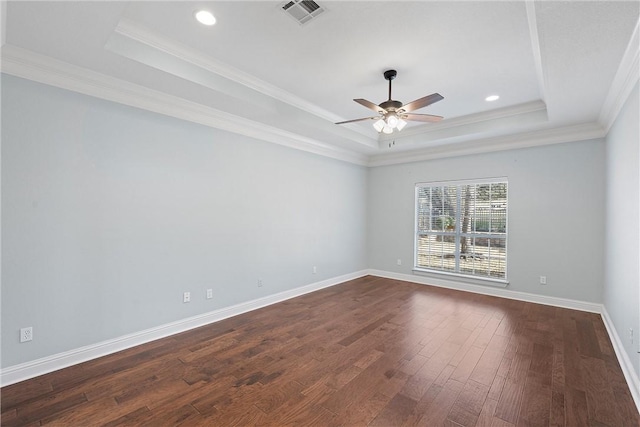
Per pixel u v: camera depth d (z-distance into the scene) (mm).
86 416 1993
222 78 3096
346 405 2113
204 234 3643
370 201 6508
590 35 2004
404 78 3254
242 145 4066
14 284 2375
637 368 2207
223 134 3842
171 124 3332
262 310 4172
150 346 3035
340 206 5805
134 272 3049
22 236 2410
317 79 3303
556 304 4352
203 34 2467
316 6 2123
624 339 2672
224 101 3320
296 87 3520
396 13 2186
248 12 2188
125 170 2982
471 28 2357
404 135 5285
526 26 2320
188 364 2678
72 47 2279
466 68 3016
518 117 4133
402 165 6023
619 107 2957
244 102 3348
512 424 1920
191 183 3514
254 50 2713
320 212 5359
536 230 4527
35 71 2441
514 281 4727
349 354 2865
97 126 2799
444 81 3316
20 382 2369
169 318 3322
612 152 3414
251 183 4184
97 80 2721
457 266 5406
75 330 2676
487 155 4980
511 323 3662
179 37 2516
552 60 2342
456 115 4422
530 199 4574
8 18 1922
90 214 2760
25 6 1802
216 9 2154
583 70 2494
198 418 1981
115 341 2912
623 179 2820
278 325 3609
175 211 3369
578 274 4191
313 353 2887
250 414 2020
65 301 2621
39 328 2488
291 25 2342
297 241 4902
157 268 3223
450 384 2365
